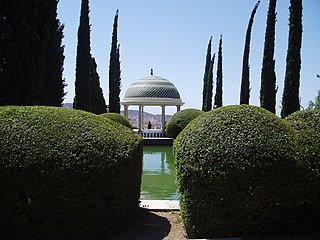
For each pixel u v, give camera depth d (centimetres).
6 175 470
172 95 3391
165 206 701
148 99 3300
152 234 543
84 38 1889
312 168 497
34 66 945
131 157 543
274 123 518
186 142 516
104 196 505
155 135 2909
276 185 479
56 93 1037
